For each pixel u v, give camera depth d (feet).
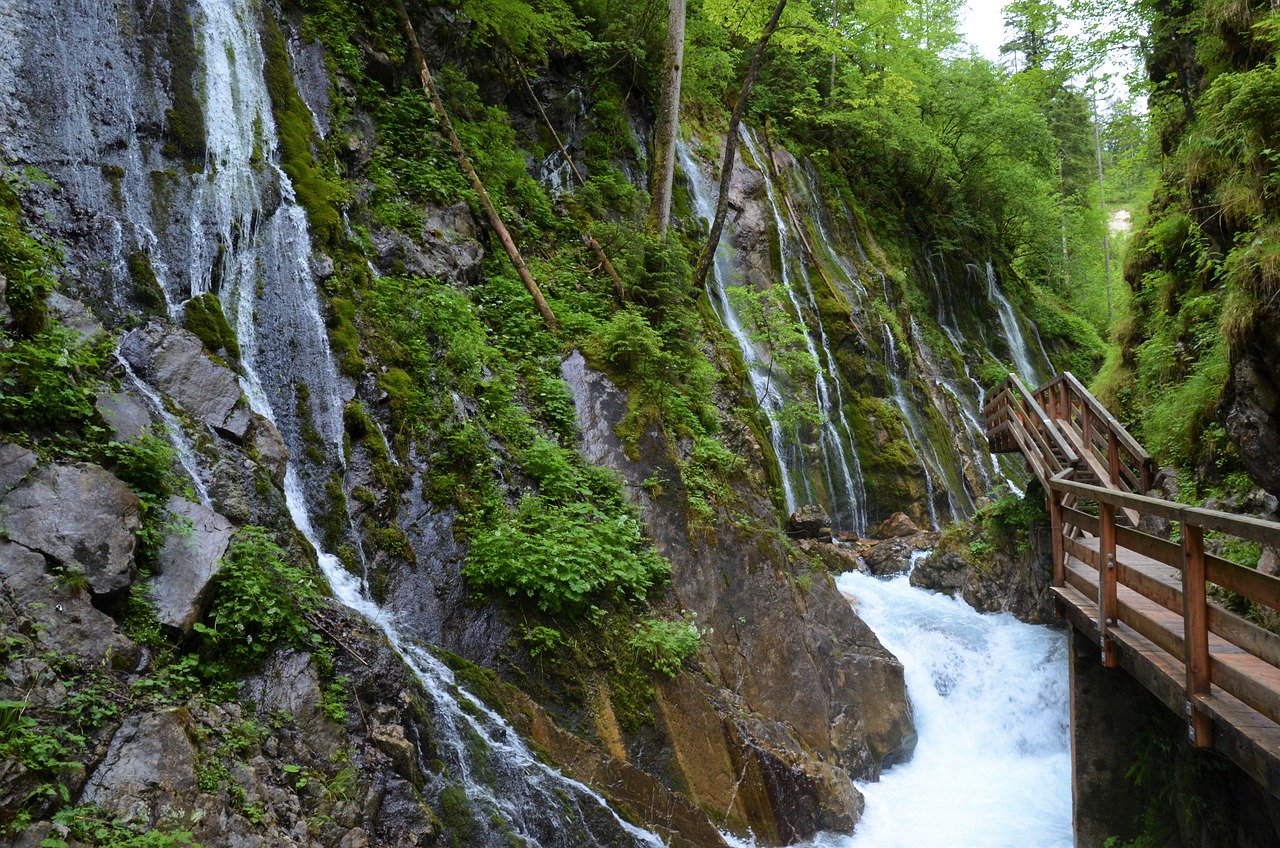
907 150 92.94
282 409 27.89
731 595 33.65
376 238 36.11
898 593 46.09
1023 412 46.78
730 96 80.33
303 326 30.17
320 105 38.24
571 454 34.50
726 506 36.83
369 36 42.93
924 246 95.76
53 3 28.30
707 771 27.02
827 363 65.10
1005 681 37.42
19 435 19.13
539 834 21.62
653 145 62.85
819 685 33.04
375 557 26.89
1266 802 21.21
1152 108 53.52
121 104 28.96
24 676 15.53
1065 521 30.86
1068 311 122.93
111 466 20.43
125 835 14.64
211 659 19.08
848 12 89.56
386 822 18.81
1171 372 42.57
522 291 40.50
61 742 15.19
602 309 43.09
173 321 26.53
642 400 36.83
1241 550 28.55
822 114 86.07
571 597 27.78
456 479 30.30
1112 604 23.41
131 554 18.60
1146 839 25.85
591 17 60.70
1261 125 33.12
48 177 25.66
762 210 69.62
